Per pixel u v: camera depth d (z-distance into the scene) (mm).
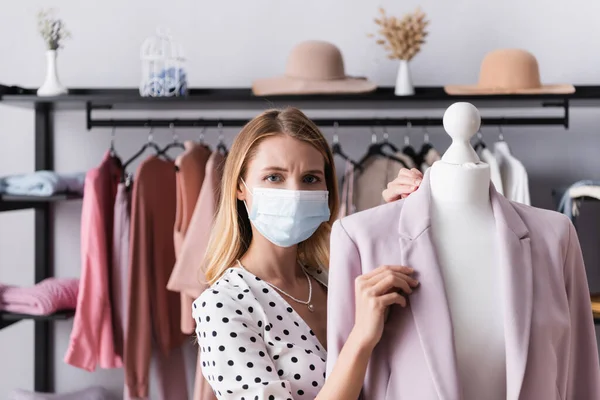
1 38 2650
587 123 2535
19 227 2682
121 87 2627
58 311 2324
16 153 2670
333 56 2270
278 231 1316
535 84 2232
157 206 2289
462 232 1006
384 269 967
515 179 2133
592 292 2469
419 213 1006
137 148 2646
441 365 924
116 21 2621
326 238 1469
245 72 2605
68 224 2666
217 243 1419
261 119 1347
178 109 2520
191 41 2613
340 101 2213
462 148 1015
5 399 2703
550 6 2523
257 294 1312
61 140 2656
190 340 2574
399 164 2279
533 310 956
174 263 2373
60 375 2678
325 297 1427
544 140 2549
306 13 2580
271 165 1313
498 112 2553
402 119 2379
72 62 2635
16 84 2656
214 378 1213
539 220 1037
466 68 2547
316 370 1253
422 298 956
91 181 2217
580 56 2523
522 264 969
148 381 2248
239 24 2600
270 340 1259
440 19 2545
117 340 2328
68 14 2631
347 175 2287
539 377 938
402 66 2248
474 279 986
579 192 2109
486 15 2537
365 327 950
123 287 2299
